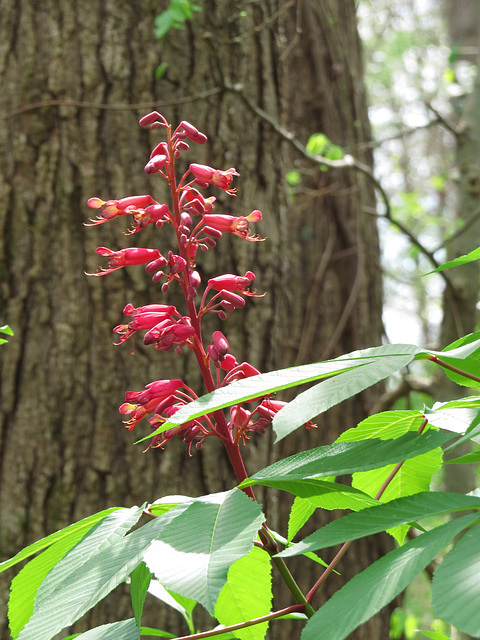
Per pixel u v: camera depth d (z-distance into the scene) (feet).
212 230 5.72
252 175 13.55
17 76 12.53
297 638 16.06
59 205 12.29
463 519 3.16
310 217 21.56
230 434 5.31
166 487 11.87
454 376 4.62
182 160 12.82
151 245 12.26
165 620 11.28
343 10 23.26
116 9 12.84
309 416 3.43
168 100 12.94
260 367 13.07
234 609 4.96
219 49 13.69
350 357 3.80
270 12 14.65
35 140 12.38
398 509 3.54
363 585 3.05
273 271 13.51
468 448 18.04
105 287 12.16
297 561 17.19
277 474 3.95
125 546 3.83
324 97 22.38
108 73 12.66
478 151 21.77
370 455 3.82
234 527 3.42
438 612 2.62
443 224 39.34
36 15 12.67
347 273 21.48
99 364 12.00
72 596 3.59
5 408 11.84
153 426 5.41
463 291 19.99
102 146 12.52
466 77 25.50
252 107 13.14
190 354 12.29
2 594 11.12
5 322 12.01
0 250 12.16
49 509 11.58
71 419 11.84
